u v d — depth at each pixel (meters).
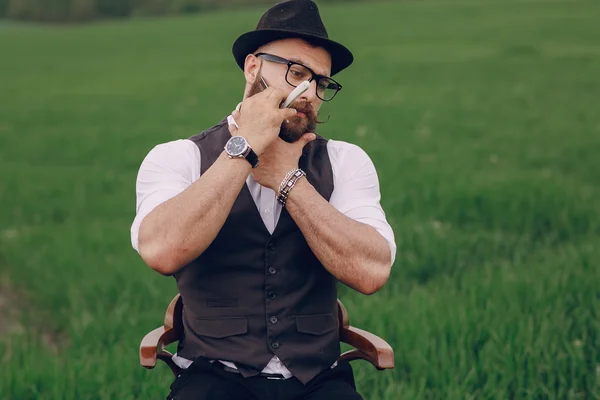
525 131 16.50
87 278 7.80
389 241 3.06
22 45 47.00
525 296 6.25
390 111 19.67
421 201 10.11
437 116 18.91
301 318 3.07
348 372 3.15
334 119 18.38
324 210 2.92
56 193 12.10
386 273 2.96
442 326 5.64
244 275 3.06
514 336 5.38
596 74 25.33
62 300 7.54
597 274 6.54
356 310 6.22
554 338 5.36
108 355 5.64
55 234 9.59
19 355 5.88
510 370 4.97
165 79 28.88
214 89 25.58
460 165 12.77
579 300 6.05
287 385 3.00
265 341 3.03
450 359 5.24
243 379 3.00
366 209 3.14
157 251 2.81
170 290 7.44
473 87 23.84
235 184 2.83
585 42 33.62
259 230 3.05
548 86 23.45
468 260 7.92
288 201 2.92
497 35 37.44
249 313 3.04
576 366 5.01
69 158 15.35
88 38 50.31
